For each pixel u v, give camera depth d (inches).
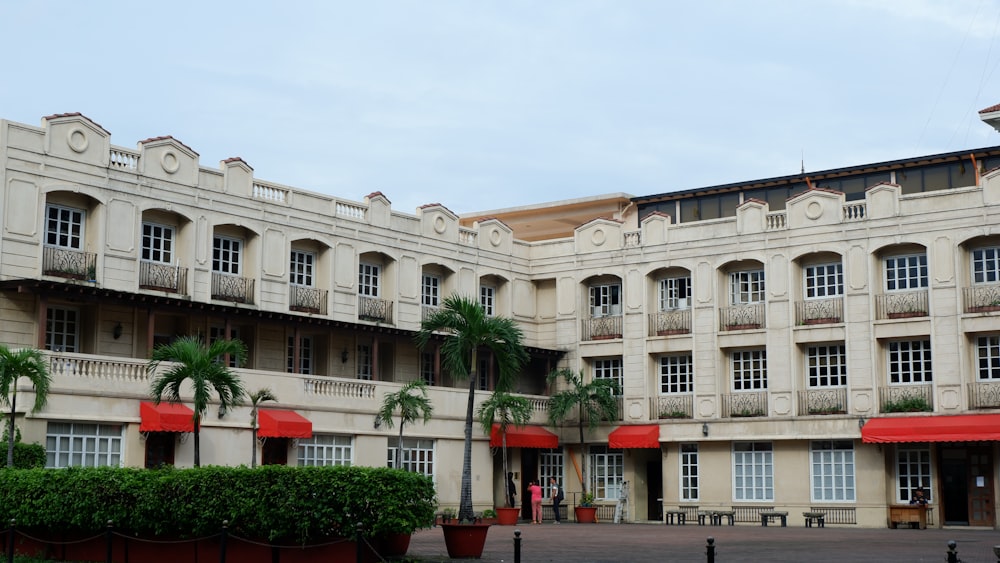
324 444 1689.2
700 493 1957.4
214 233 1702.8
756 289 1953.7
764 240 1921.8
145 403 1471.5
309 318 1728.6
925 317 1774.1
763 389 1911.9
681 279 2026.3
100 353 1555.1
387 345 1942.7
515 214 2527.1
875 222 1825.8
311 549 956.0
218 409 1544.0
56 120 1509.6
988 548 1216.8
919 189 1985.7
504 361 1541.6
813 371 1887.3
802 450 1871.3
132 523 1011.3
